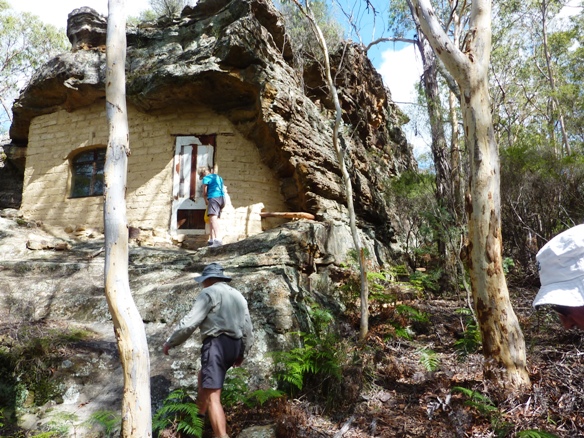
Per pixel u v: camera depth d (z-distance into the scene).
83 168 11.52
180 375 5.39
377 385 5.61
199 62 9.91
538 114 20.28
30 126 12.22
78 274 7.86
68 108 11.49
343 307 7.66
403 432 4.63
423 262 11.91
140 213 10.59
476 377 5.35
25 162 13.29
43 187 11.63
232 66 9.88
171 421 4.75
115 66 4.75
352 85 12.95
